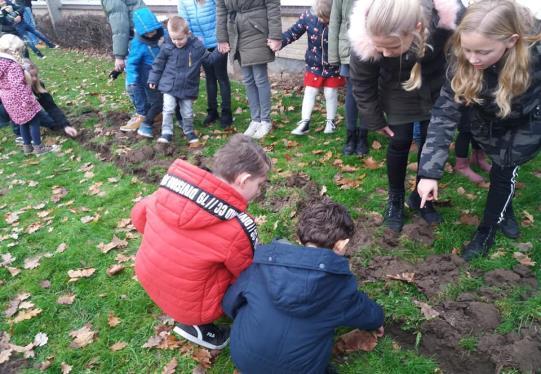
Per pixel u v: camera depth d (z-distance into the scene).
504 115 2.16
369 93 2.73
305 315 1.86
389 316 2.45
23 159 5.14
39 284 3.07
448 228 3.02
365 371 2.21
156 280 2.17
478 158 3.66
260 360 1.93
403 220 3.13
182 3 5.19
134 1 5.33
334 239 1.96
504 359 2.13
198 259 2.06
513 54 1.96
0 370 2.48
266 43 4.44
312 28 4.30
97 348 2.53
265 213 3.51
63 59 10.15
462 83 2.16
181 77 4.60
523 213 3.07
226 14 4.55
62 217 3.83
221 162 2.10
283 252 1.88
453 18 2.33
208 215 1.98
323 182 3.76
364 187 3.64
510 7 1.86
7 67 4.77
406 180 3.66
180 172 2.01
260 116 4.89
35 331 2.71
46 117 5.37
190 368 2.35
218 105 5.99
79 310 2.82
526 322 2.29
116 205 3.91
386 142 4.32
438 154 2.35
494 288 2.50
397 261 2.79
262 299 1.94
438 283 2.60
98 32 10.60
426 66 2.55
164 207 2.02
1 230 3.76
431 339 2.33
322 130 4.85
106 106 6.28
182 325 2.39
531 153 2.39
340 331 2.44
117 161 4.72
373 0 2.29
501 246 2.80
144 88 5.24
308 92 4.58
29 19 11.43
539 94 2.17
